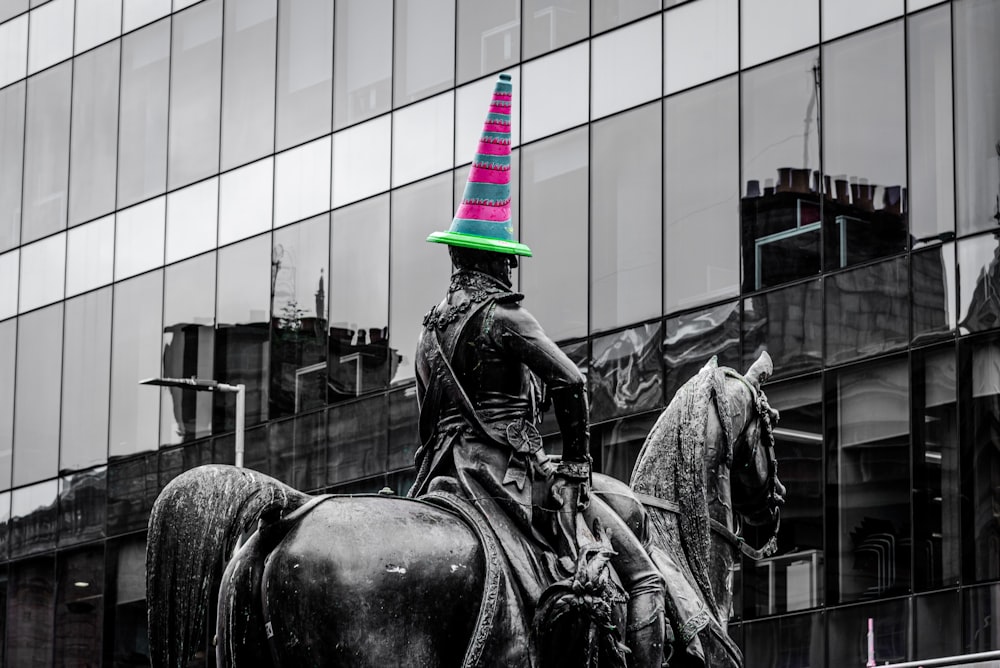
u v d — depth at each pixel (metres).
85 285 36.31
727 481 13.24
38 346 37.03
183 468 33.81
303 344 32.25
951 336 24.83
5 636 36.72
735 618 26.25
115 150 36.09
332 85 32.41
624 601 11.42
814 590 25.64
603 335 27.75
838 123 25.98
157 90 35.50
